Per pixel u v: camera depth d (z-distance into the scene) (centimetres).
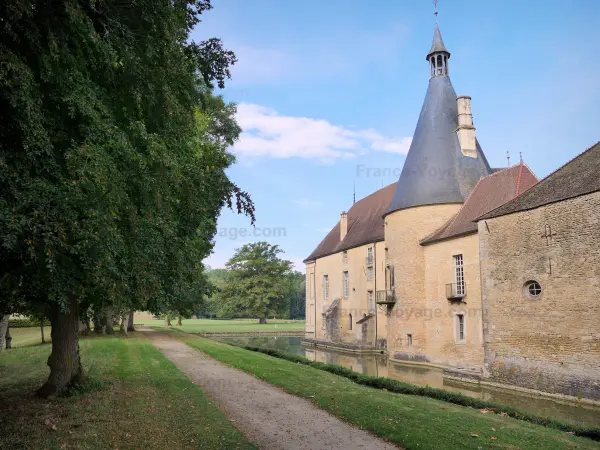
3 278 750
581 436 962
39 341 3303
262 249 8088
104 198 719
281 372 1609
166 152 898
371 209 4422
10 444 743
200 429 848
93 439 774
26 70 610
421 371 2511
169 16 872
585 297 1612
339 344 3991
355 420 935
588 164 1766
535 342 1784
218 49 1170
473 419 956
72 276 768
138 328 5759
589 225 1614
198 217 1196
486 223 2050
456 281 2480
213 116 2827
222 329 6288
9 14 598
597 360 1556
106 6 784
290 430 876
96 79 863
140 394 1173
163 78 911
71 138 730
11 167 632
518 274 1878
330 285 4641
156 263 986
